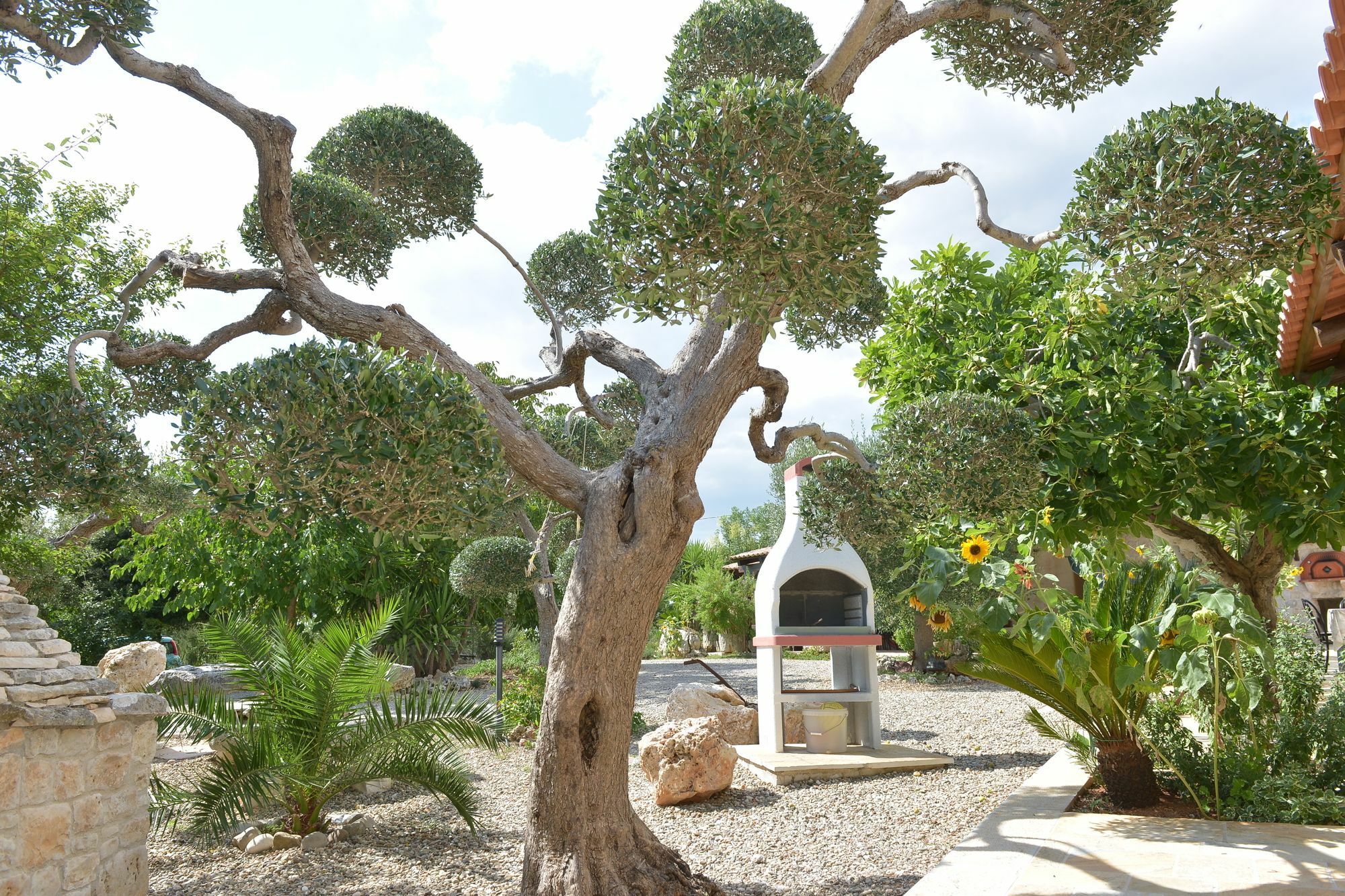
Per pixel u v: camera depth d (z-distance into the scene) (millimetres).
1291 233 4016
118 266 10922
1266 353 6238
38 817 4629
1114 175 4324
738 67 7242
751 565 29266
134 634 23312
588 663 4938
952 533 6949
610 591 5020
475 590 13320
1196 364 6238
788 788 8086
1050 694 6562
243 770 6422
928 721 11805
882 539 6586
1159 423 5953
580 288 9320
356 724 6980
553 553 15664
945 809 6934
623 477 5305
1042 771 7516
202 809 6242
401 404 4164
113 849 5223
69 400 5242
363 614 18078
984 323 6980
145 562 18188
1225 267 4207
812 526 6750
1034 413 6016
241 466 4457
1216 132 4062
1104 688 6023
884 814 6914
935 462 5383
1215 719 5957
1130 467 6012
